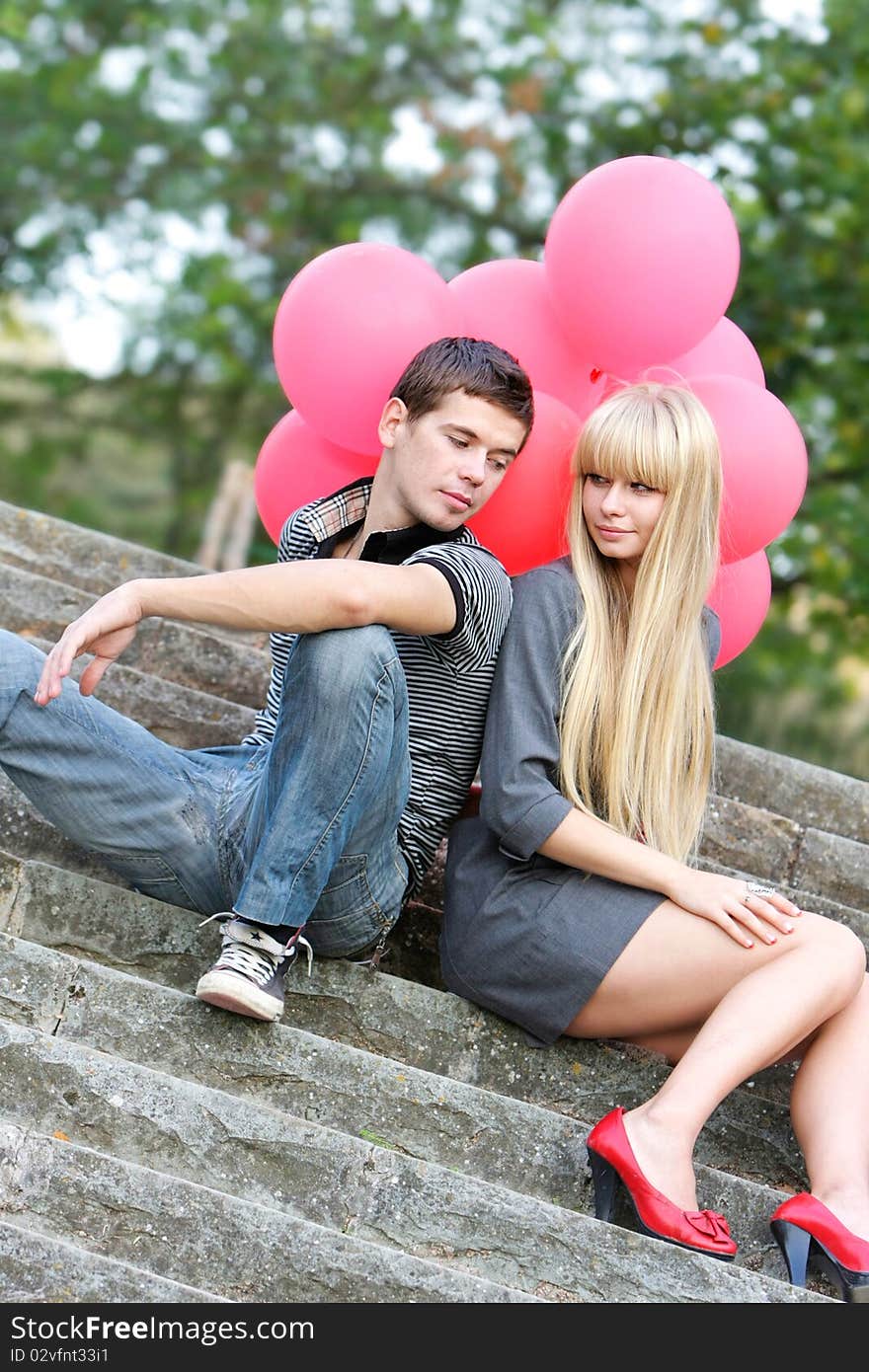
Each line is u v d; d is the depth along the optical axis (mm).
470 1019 3240
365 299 3342
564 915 3080
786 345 12406
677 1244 2725
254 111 15180
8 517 5043
